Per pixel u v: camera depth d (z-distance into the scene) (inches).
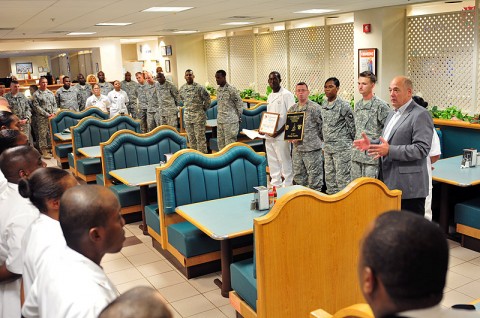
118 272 174.7
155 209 192.9
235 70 521.7
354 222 118.6
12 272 88.0
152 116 398.0
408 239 37.0
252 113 351.3
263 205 145.9
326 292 117.8
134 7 261.6
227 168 177.5
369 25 327.0
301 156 231.6
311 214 112.2
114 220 63.9
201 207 151.6
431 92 321.1
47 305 58.2
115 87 413.1
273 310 111.7
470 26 289.7
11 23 319.9
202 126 330.3
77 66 826.2
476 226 172.9
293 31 423.5
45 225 74.1
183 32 514.3
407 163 139.6
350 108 207.6
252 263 130.0
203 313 143.4
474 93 291.9
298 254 112.3
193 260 162.7
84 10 263.1
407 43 329.7
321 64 398.3
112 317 37.1
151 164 229.1
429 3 300.8
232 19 370.9
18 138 127.9
